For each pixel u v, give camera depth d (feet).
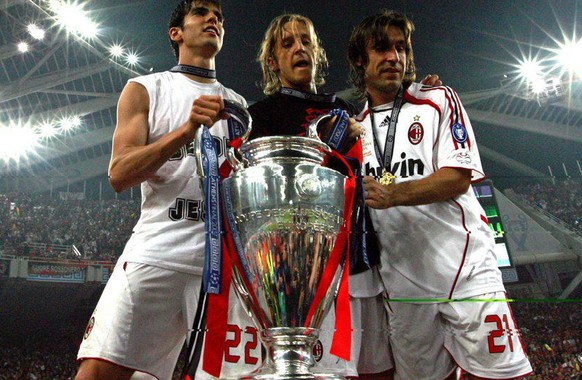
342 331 5.20
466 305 7.79
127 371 7.46
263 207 4.96
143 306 7.48
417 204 7.57
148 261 7.55
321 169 5.10
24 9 71.72
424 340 8.07
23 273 64.03
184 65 8.86
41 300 70.33
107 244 76.89
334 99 8.56
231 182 5.18
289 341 4.93
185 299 7.73
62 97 87.71
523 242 66.80
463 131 8.18
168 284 7.63
